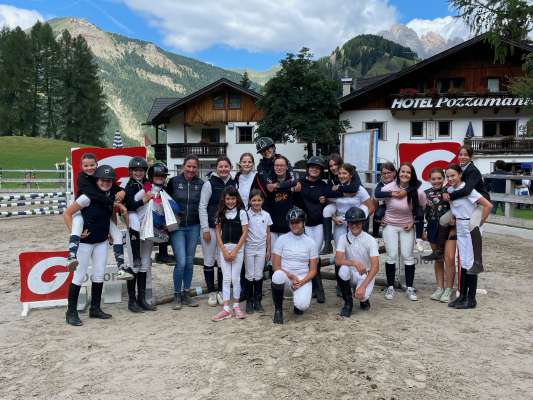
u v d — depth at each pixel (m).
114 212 5.53
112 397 3.54
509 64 27.48
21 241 11.09
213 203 5.73
